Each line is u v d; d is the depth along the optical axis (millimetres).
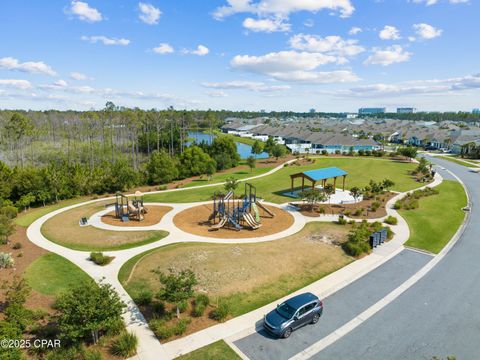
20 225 38094
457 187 52875
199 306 19797
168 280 19234
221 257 27172
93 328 16109
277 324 17578
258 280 23797
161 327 17891
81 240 32281
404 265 26297
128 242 31609
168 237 32812
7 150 94500
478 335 17828
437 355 16281
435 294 21953
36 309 20516
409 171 67062
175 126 121625
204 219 38750
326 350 16609
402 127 157875
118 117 110312
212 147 82312
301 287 23016
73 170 56094
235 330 18281
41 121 134125
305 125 188625
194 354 16297
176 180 65875
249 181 61719
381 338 17547
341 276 24547
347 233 33094
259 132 161375
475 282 23531
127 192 55531
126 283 23922
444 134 115250
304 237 32094
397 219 37750
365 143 105375
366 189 49312
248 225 36250
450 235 32688
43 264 27141
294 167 75000
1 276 25016
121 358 16094
